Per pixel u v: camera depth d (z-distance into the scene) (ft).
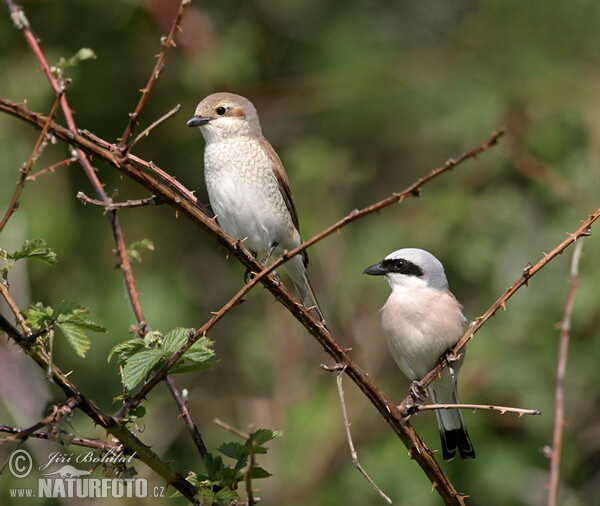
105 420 15.44
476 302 39.32
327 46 43.80
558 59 43.52
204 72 39.99
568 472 35.78
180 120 40.52
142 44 40.78
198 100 40.96
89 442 15.71
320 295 39.91
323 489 35.94
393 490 35.04
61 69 16.58
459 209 40.16
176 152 40.75
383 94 43.73
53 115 15.24
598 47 43.65
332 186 40.60
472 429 36.52
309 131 44.27
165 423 37.47
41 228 36.40
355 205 42.11
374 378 38.96
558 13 43.91
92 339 36.29
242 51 40.70
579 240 20.58
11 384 33.17
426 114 43.65
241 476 15.65
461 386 37.19
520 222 39.96
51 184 37.60
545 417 36.27
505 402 37.04
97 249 38.55
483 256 38.93
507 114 42.09
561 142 41.11
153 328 37.70
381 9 45.24
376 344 39.19
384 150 43.68
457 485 35.42
